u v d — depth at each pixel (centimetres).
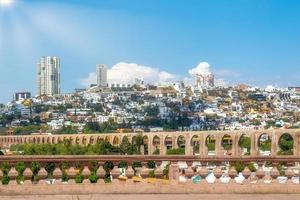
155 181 2275
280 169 2397
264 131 12231
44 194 2189
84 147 14938
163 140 15438
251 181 2286
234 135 12900
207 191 2253
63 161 2305
